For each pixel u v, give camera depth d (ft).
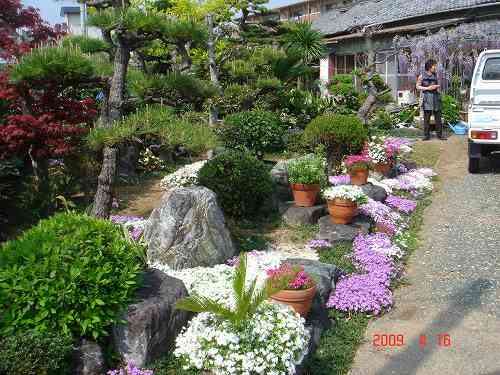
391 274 19.80
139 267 14.51
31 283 12.29
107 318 13.08
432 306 17.88
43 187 26.40
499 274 19.86
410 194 30.55
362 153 31.35
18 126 22.99
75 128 23.77
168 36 20.65
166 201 19.01
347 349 15.21
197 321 13.55
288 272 15.24
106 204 21.24
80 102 25.18
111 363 13.32
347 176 30.07
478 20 55.47
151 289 14.56
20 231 24.52
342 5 97.25
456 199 29.43
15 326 12.28
